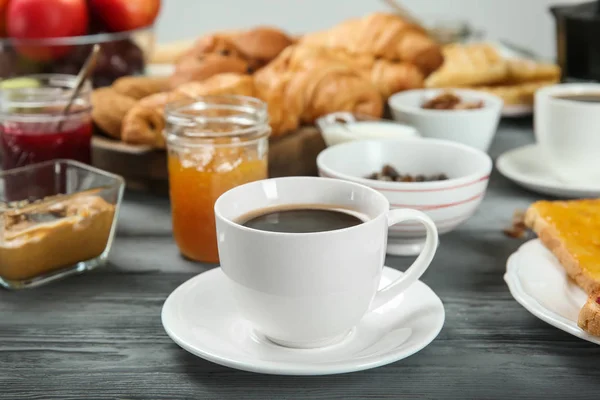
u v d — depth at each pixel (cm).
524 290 85
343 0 232
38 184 97
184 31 237
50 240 92
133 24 126
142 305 89
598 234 90
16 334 85
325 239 77
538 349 83
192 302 84
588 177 110
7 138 104
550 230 91
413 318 82
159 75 132
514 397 78
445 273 93
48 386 79
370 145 102
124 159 109
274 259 77
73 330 86
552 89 114
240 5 234
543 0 226
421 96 123
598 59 129
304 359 79
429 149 101
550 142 110
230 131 94
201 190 94
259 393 79
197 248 95
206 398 78
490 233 101
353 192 83
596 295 80
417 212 82
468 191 94
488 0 228
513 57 146
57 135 104
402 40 131
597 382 80
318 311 78
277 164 110
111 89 116
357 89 118
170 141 94
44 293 91
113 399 78
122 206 108
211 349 78
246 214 82
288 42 129
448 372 81
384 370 81
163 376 81
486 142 116
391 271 87
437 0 229
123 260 96
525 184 108
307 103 116
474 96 121
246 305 80
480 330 85
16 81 113
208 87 107
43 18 121
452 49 146
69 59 122
